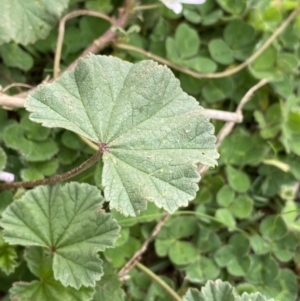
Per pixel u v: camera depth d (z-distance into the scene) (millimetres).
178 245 207
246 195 216
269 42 221
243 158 218
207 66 219
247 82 224
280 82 223
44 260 176
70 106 156
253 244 211
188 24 225
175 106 161
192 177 151
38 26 197
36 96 155
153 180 151
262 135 219
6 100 183
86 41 213
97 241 169
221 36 228
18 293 172
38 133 198
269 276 209
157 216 200
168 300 201
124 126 157
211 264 207
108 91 159
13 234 170
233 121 211
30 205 174
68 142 202
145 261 210
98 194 174
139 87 160
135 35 216
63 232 173
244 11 222
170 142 155
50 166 199
